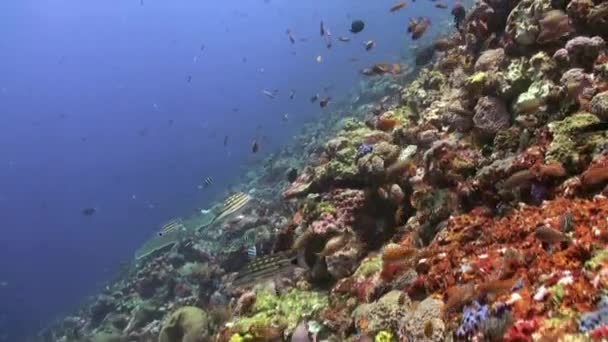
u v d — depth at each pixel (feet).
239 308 7.51
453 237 5.69
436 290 5.12
